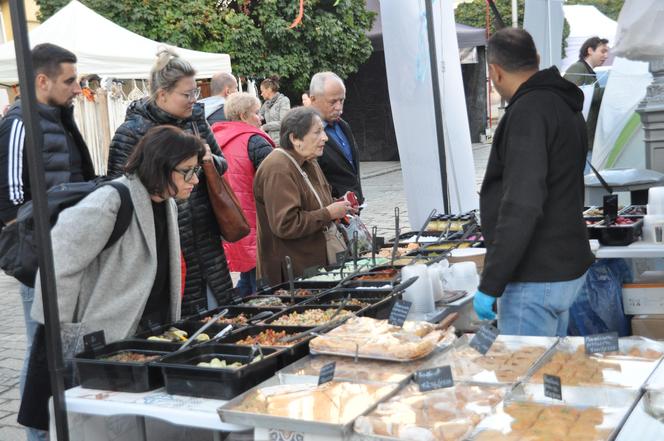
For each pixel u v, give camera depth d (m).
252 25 13.09
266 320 2.83
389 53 5.36
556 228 2.69
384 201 12.05
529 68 2.71
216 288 3.67
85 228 2.50
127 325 2.64
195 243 3.61
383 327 2.60
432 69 5.38
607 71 6.57
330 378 2.23
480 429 1.93
